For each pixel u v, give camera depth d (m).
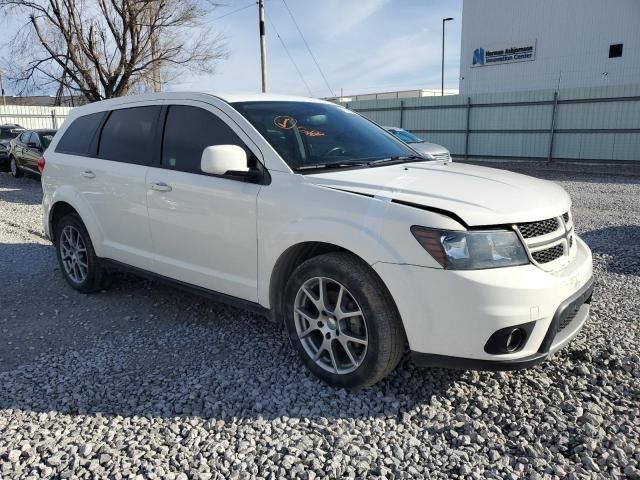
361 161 3.79
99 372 3.65
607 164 18.77
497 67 33.00
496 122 21.39
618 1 27.81
